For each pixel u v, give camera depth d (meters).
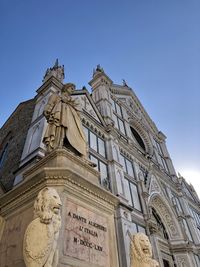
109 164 17.95
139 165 23.75
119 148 21.22
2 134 20.56
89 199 5.32
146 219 17.97
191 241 23.75
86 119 18.67
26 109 18.56
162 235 22.16
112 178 16.95
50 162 5.58
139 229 16.69
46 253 3.36
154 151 31.17
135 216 17.22
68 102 7.40
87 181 5.31
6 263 4.37
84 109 19.25
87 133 17.89
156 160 30.11
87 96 21.02
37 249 3.37
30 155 11.98
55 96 7.17
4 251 4.66
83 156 6.68
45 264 3.31
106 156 18.45
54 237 3.58
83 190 5.24
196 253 23.12
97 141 18.55
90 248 4.61
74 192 5.03
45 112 6.77
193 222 27.95
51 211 3.78
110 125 20.89
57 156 5.60
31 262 3.29
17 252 4.30
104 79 27.83
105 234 5.22
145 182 22.86
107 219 5.56
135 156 23.73
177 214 25.00
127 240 13.33
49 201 3.83
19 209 5.16
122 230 13.58
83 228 4.74
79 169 5.79
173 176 31.67
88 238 4.71
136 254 4.94
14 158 14.59
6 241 4.82
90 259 4.46
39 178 4.99
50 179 4.87
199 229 29.09
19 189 5.35
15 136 17.25
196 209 32.91
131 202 17.95
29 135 13.97
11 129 19.20
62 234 4.20
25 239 3.55
